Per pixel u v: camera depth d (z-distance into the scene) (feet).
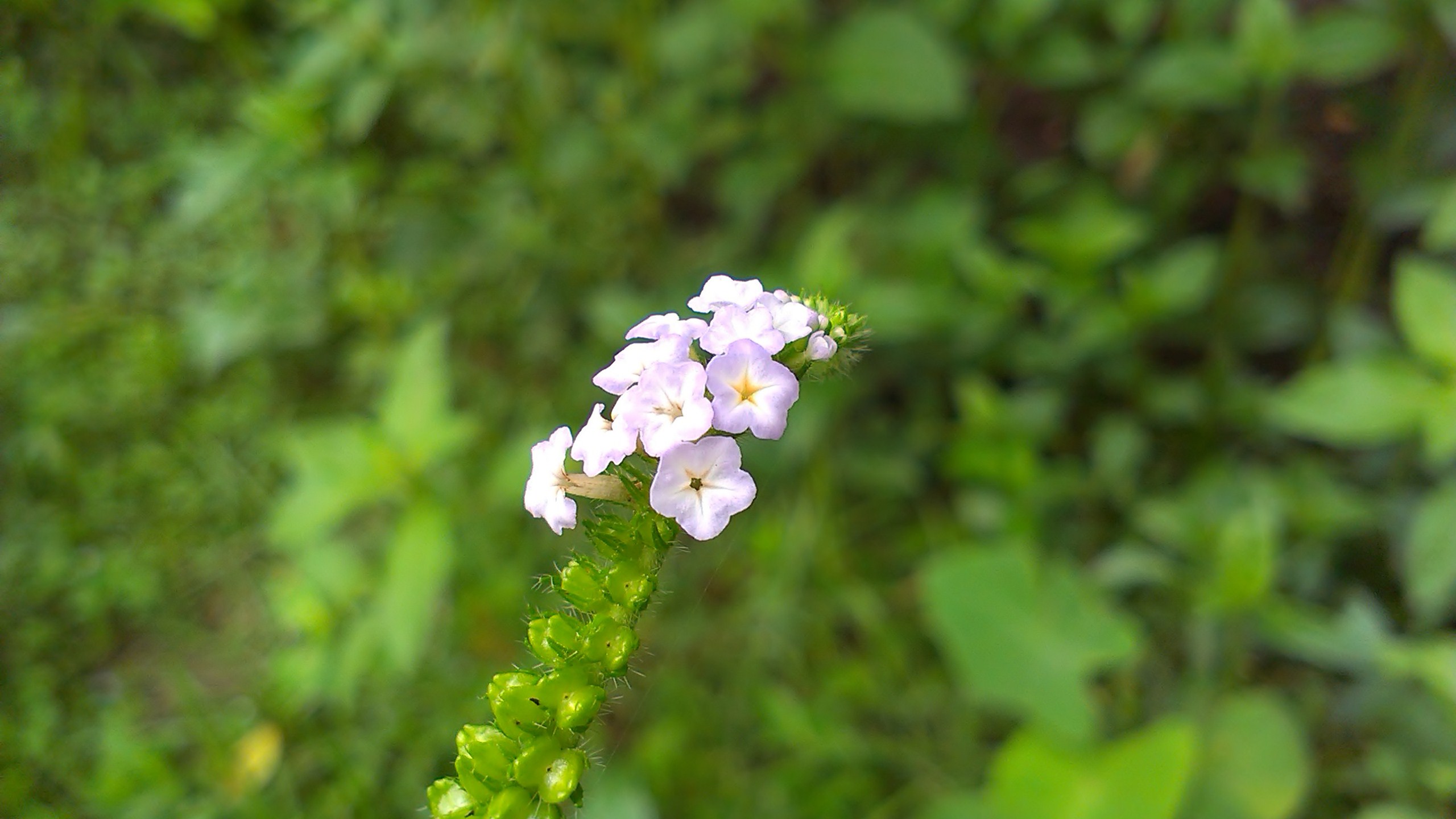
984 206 0.64
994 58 0.63
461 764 0.35
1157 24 0.64
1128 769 0.43
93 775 0.53
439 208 0.61
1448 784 0.43
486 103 0.61
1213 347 0.59
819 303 0.37
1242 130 0.59
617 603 0.35
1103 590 0.53
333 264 0.62
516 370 0.66
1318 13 0.54
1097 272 0.57
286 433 0.63
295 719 0.53
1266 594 0.45
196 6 0.53
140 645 0.60
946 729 0.53
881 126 0.67
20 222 0.62
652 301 0.61
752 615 0.56
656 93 0.65
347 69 0.53
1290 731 0.45
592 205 0.64
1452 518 0.43
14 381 0.61
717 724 0.54
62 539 0.59
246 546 0.62
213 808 0.49
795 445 0.54
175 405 0.64
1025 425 0.56
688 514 0.34
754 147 0.67
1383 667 0.44
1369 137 0.59
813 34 0.66
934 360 0.61
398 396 0.47
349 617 0.51
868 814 0.51
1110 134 0.59
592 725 0.36
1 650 0.56
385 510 0.61
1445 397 0.44
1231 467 0.52
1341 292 0.58
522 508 0.57
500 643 0.54
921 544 0.59
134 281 0.63
